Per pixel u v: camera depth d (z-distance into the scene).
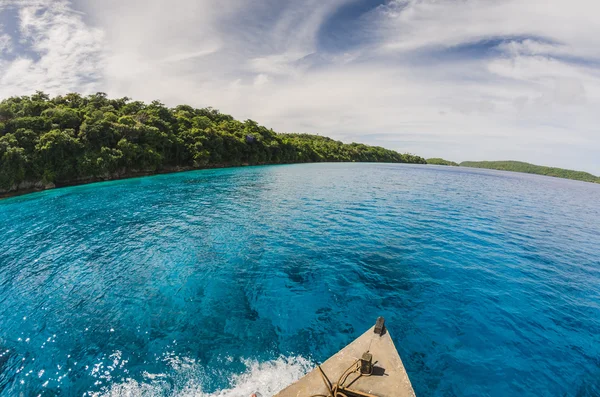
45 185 42.41
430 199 37.03
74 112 53.84
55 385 8.43
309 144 128.75
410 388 6.04
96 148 50.28
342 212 27.55
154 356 9.42
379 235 20.89
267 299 12.52
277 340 10.02
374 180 57.03
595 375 8.75
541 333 10.59
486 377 8.58
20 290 13.70
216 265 15.84
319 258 16.67
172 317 11.40
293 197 35.09
